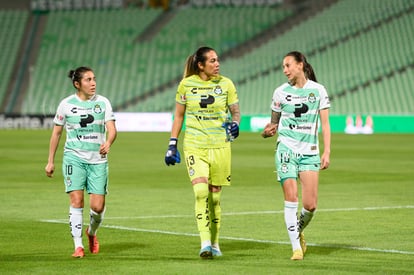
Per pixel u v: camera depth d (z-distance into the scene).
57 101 173.25
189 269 25.22
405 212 40.59
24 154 87.94
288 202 27.39
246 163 75.00
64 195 49.44
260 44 173.50
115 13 188.12
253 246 30.34
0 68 178.88
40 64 180.12
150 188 53.69
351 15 171.25
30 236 33.19
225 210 41.84
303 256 27.78
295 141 27.56
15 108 173.62
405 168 68.69
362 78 155.50
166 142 111.38
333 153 87.50
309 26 173.00
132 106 168.00
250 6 183.88
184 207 43.31
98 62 178.75
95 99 28.70
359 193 49.88
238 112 28.44
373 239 31.89
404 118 140.00
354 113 149.62
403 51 159.12
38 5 190.12
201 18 183.25
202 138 27.97
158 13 187.12
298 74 27.61
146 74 174.12
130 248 29.98
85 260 27.14
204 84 27.98
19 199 47.28
